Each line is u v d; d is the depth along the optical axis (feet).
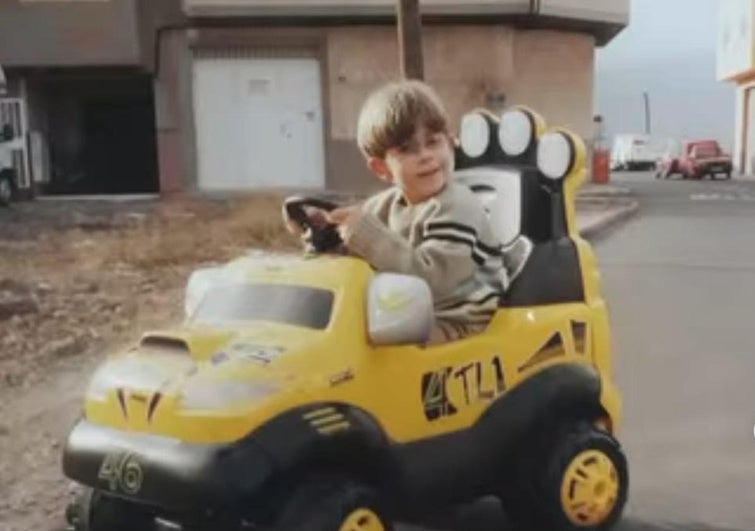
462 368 12.44
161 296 33.40
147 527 12.85
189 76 81.41
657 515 15.39
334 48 82.02
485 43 82.89
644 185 117.50
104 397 11.74
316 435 10.80
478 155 14.85
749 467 17.72
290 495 10.87
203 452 10.57
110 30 79.92
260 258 13.11
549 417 13.30
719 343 28.71
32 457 18.28
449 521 14.84
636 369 25.55
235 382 10.87
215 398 10.81
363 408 11.43
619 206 75.20
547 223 13.96
